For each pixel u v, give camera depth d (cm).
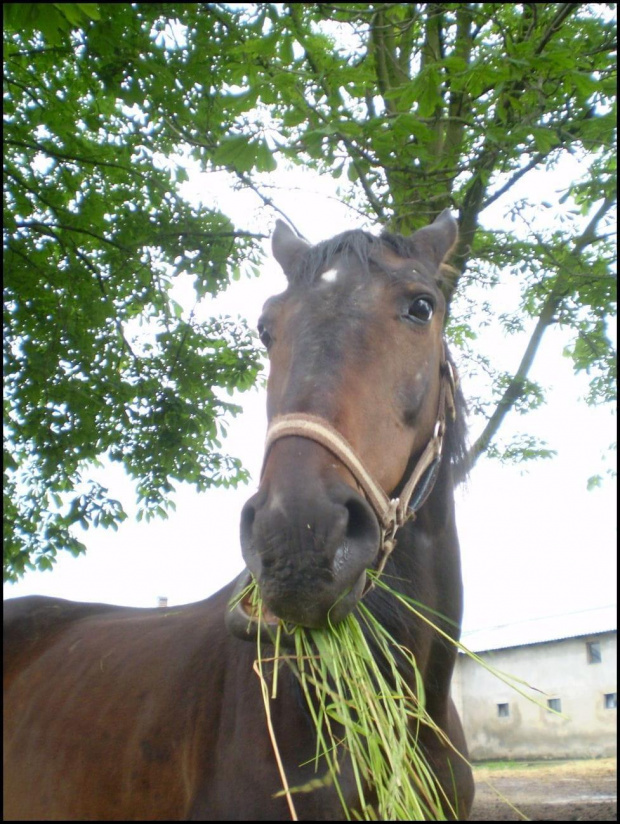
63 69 563
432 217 570
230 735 198
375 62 569
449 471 241
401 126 388
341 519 156
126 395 614
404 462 197
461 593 247
